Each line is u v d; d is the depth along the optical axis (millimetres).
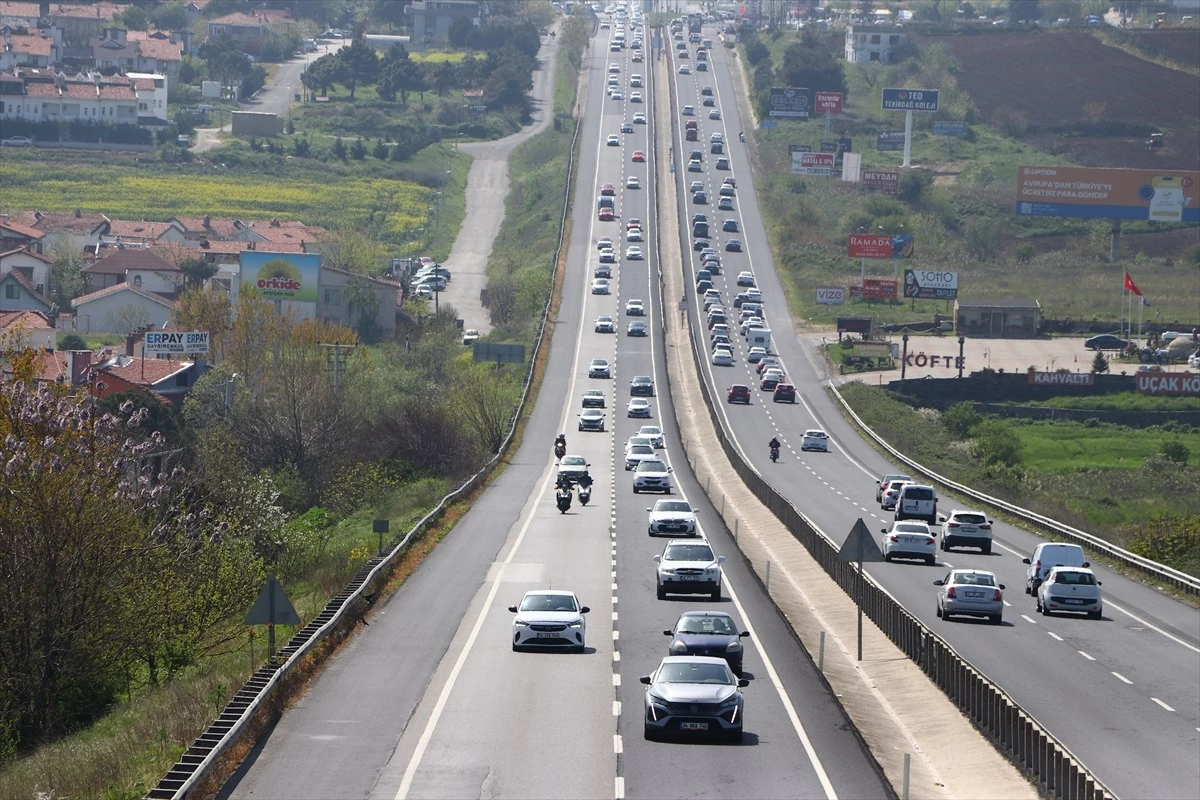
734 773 64438
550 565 125000
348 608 98250
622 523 152875
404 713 74562
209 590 100875
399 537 135250
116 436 106250
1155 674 92438
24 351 108875
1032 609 116812
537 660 88062
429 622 99625
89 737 79750
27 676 88125
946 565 138750
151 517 107125
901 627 97188
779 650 92438
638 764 65625
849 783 63125
